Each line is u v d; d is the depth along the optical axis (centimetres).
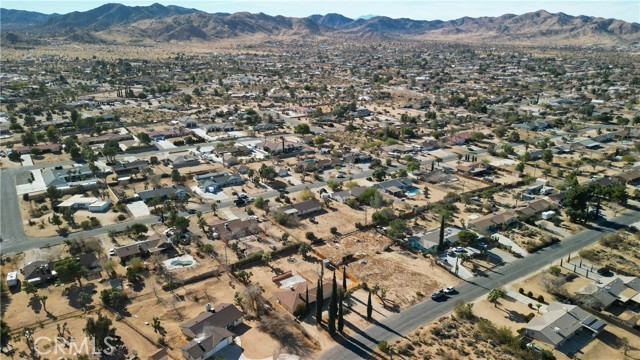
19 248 11512
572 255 11481
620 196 14412
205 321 8444
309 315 9119
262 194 15400
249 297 9338
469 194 15088
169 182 16162
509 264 11119
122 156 19025
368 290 9894
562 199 14700
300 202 14238
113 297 9188
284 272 10650
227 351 8062
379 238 12419
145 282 10131
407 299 9650
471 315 9044
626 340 8412
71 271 9769
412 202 14838
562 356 8000
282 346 8175
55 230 12494
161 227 12812
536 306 9362
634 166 18012
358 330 8650
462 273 10675
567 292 9756
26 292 9594
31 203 14275
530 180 16538
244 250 11538
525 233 12644
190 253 11400
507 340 8231
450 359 7844
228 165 18075
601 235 12606
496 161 19225
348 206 14538
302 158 19125
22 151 19162
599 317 9138
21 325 8656
